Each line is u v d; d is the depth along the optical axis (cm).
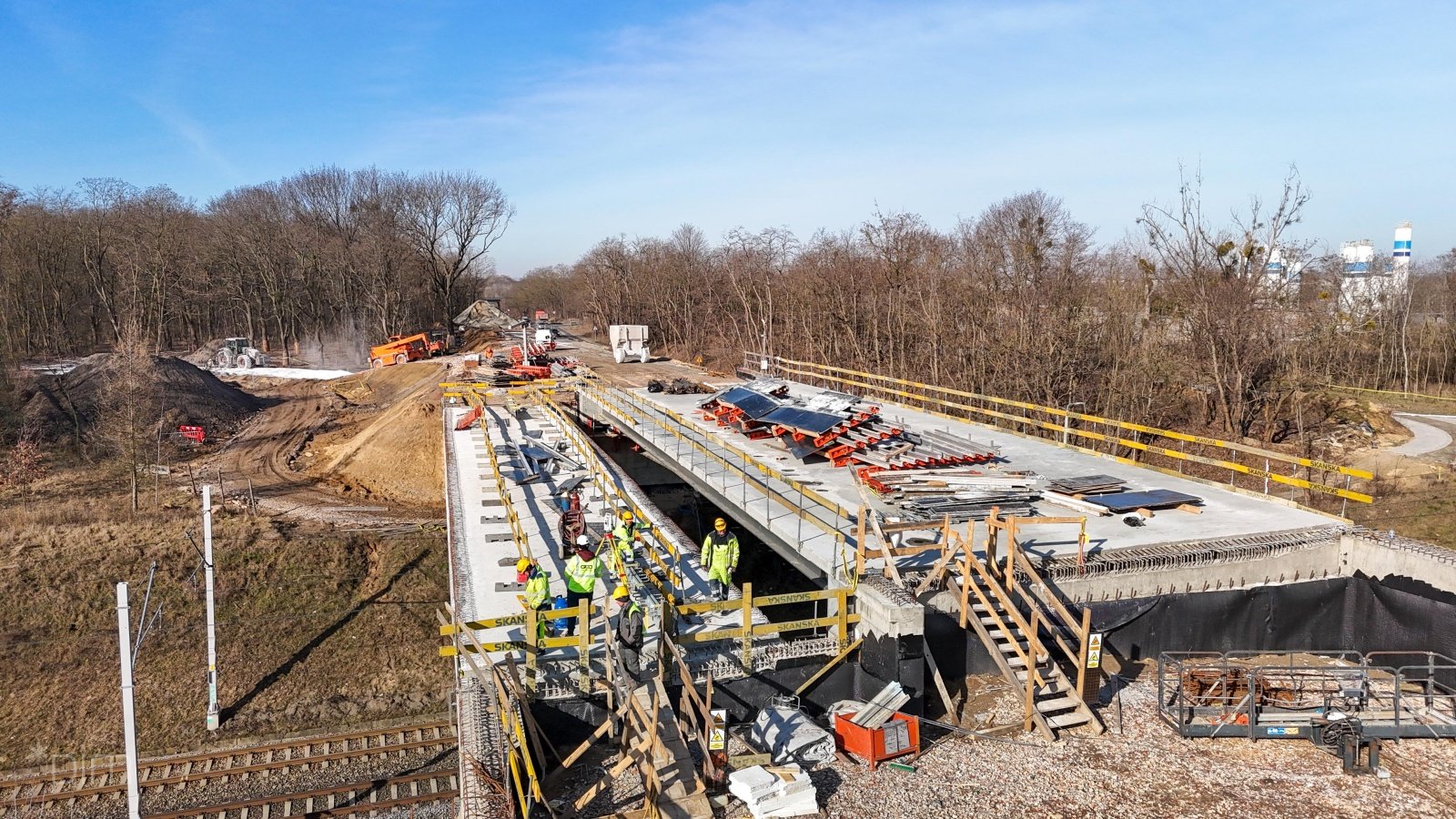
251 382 7056
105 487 3850
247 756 2008
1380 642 1642
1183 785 1205
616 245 9400
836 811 1132
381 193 9231
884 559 1521
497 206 8531
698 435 2994
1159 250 4378
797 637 1873
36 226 8212
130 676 1584
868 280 5834
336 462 4312
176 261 8706
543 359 5622
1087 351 4366
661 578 1744
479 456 2944
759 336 6662
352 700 2252
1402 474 3484
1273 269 4944
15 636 2455
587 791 1137
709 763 1141
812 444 2583
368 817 1802
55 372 6134
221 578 2770
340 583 2794
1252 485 3403
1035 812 1141
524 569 1519
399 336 8025
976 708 1397
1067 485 2053
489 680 1192
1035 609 1432
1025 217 5688
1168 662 1575
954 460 2327
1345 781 1224
